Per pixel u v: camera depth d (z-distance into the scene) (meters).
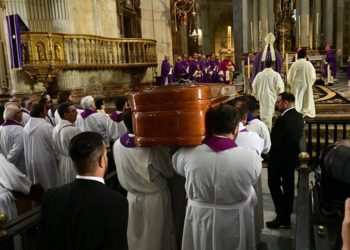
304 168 2.76
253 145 2.62
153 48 14.05
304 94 7.34
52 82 10.48
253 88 7.25
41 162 4.31
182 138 2.08
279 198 3.54
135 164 2.48
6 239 2.07
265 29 18.95
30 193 3.69
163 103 2.07
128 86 13.27
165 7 16.59
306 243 1.67
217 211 2.24
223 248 2.27
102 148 1.72
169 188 2.91
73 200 1.62
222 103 2.60
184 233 2.41
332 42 19.75
